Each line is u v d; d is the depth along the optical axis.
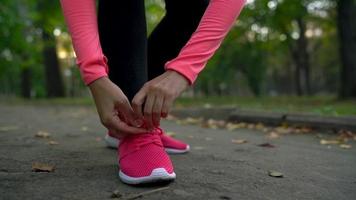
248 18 12.27
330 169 2.43
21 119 5.60
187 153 2.69
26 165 2.12
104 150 2.62
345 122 4.55
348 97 10.81
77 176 1.91
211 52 1.63
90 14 1.63
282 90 38.56
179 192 1.72
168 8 2.21
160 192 1.71
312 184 2.03
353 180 2.17
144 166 1.76
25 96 20.48
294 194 1.84
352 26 10.81
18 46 13.98
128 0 1.83
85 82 1.59
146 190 1.72
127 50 1.82
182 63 1.56
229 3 1.64
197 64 1.59
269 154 2.85
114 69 1.83
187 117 6.27
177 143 2.62
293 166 2.45
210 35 1.61
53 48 16.84
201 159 2.47
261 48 15.15
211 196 1.70
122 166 1.82
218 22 1.62
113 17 1.83
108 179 1.87
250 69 23.52
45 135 3.38
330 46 28.83
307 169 2.38
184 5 2.16
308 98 13.25
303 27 22.27
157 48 2.24
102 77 1.57
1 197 1.60
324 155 2.95
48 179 1.85
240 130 4.79
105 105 1.57
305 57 23.11
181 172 2.06
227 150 2.96
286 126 5.09
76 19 1.61
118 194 1.63
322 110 6.48
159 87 1.52
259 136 4.15
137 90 1.81
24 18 14.28
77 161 2.24
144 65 1.86
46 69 16.97
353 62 10.77
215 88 27.75
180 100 12.29
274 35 14.51
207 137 3.89
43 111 7.83
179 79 1.55
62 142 3.02
